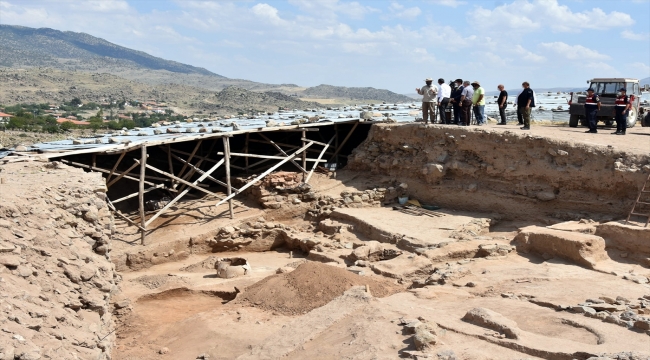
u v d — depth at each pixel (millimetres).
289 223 22312
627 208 18391
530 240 16047
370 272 15633
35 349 6820
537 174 20672
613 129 24672
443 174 22703
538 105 36000
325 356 8797
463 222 20234
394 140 24719
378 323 9648
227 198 21172
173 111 124062
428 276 14758
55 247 9656
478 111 24828
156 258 18969
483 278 13734
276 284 14320
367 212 21797
